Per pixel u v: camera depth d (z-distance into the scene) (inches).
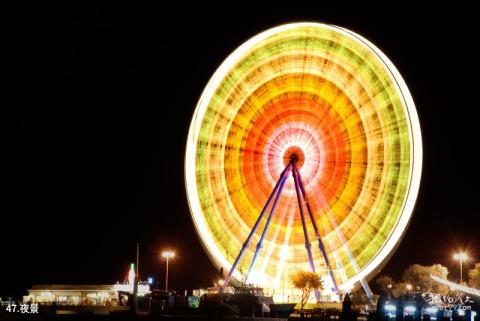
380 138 2273.6
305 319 1555.1
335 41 2294.5
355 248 2268.7
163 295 1833.2
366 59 2265.0
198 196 2261.3
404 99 2202.3
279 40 2306.8
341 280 2256.4
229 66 2276.1
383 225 2256.4
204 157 2282.2
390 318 1454.2
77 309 1817.2
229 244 2278.5
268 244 2295.8
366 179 2297.0
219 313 1624.0
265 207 2188.7
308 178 2309.3
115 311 1715.1
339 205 2298.2
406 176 2218.3
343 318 1323.8
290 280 2257.6
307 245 2176.4
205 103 2261.3
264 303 1797.5
